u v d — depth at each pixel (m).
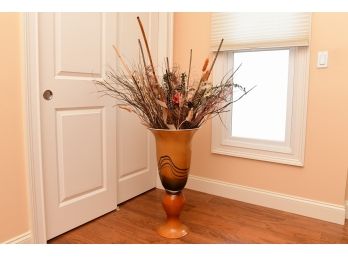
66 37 1.62
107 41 1.87
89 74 1.78
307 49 1.89
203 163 2.43
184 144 1.61
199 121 1.61
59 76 1.62
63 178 1.69
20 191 1.47
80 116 1.76
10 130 1.40
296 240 1.69
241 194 2.27
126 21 2.03
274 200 2.12
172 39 2.41
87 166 1.83
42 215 1.57
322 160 1.92
